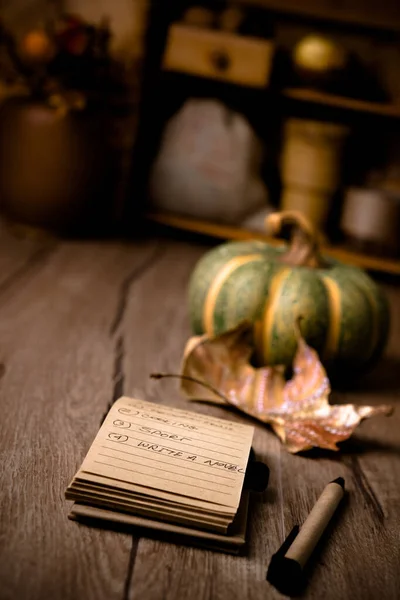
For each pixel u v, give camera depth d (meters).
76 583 0.45
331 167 1.04
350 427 0.59
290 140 1.04
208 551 0.48
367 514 0.53
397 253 1.04
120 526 0.48
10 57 1.06
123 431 0.52
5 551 0.46
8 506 0.49
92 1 1.13
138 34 1.13
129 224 1.12
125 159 1.17
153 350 0.74
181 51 1.03
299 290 0.66
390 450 0.62
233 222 1.08
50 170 1.00
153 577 0.46
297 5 1.08
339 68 1.02
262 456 0.58
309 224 0.69
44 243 1.03
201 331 0.70
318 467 0.58
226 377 0.63
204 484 0.49
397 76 1.12
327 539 0.51
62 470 0.53
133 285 0.91
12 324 0.75
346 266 0.72
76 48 1.02
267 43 1.01
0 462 0.53
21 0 1.14
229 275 0.68
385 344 0.71
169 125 1.09
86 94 1.03
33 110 1.00
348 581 0.48
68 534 0.48
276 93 1.04
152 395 0.65
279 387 0.62
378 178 1.15
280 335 0.66
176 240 1.12
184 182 1.07
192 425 0.54
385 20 1.07
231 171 1.06
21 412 0.60
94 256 1.00
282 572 0.46
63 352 0.71
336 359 0.68
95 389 0.65
